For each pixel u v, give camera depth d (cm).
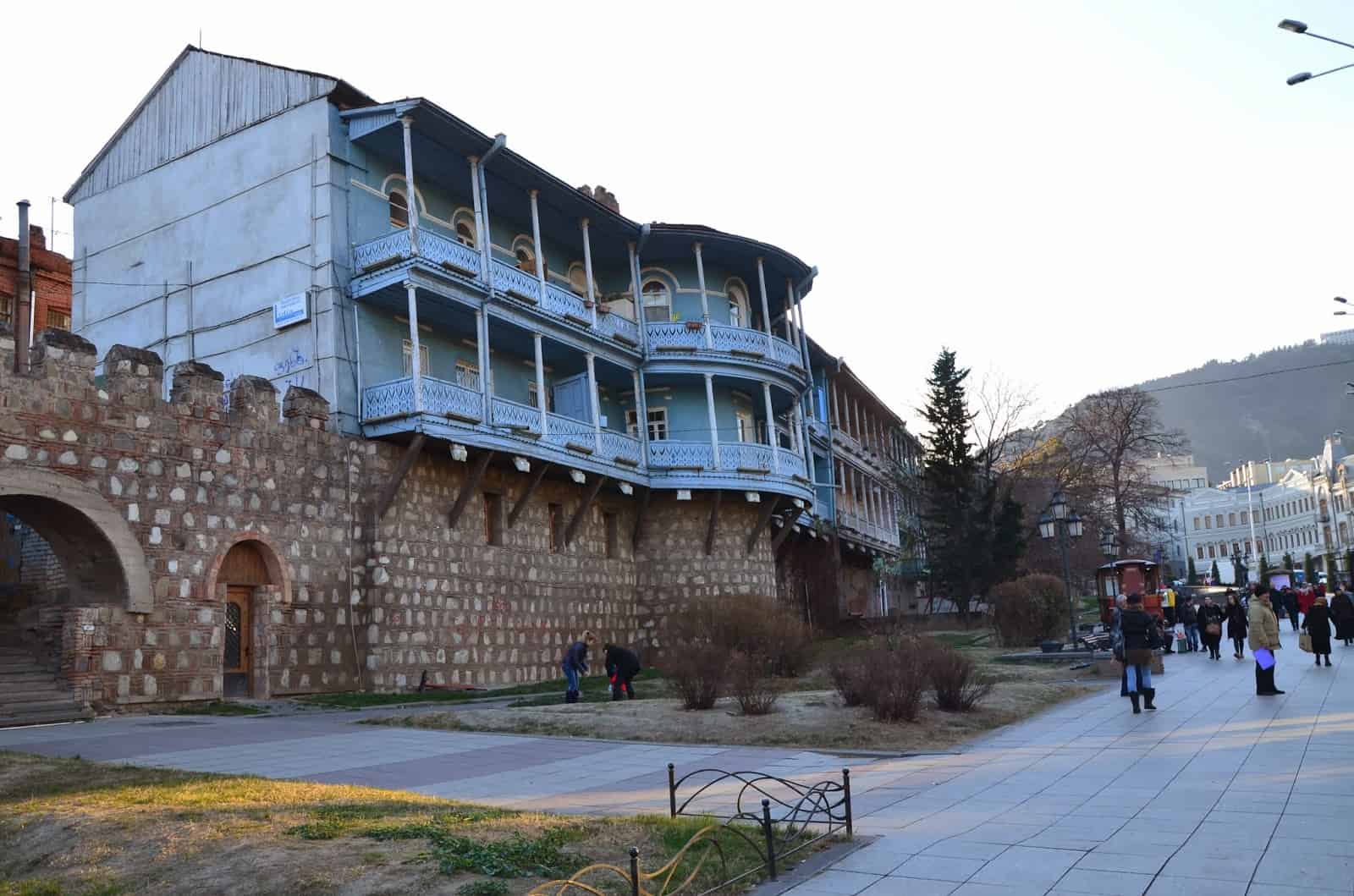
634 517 3728
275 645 2367
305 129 2784
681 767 1339
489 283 2881
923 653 1792
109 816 933
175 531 2177
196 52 3056
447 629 2808
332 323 2653
